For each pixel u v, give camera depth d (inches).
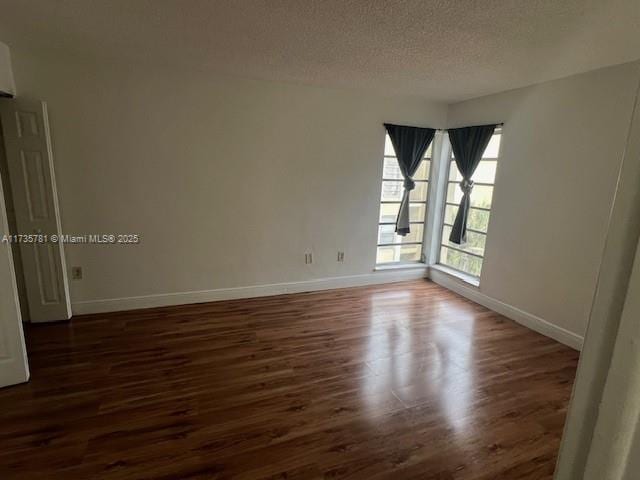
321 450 78.7
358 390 100.3
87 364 108.8
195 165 146.9
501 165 154.3
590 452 16.8
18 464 72.7
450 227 193.5
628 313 14.7
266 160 157.8
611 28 87.2
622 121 112.5
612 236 15.5
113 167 136.3
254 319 144.4
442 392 100.5
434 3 78.3
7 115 117.0
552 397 99.7
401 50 108.1
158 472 71.8
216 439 80.8
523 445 82.0
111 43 111.6
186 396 95.3
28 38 108.8
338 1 79.5
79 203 134.4
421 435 84.0
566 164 129.0
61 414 87.0
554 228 134.0
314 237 174.6
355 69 129.7
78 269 139.3
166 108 138.7
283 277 172.7
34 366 107.2
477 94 160.4
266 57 120.0
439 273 194.9
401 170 181.9
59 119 127.0
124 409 89.4
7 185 124.0
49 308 134.5
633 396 14.8
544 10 79.5
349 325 141.8
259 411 90.4
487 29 90.6
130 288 147.7
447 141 190.1
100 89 129.6
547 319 137.7
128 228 142.6
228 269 161.5
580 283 126.0
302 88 157.2
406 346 126.3
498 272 157.6
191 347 120.9
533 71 123.0
